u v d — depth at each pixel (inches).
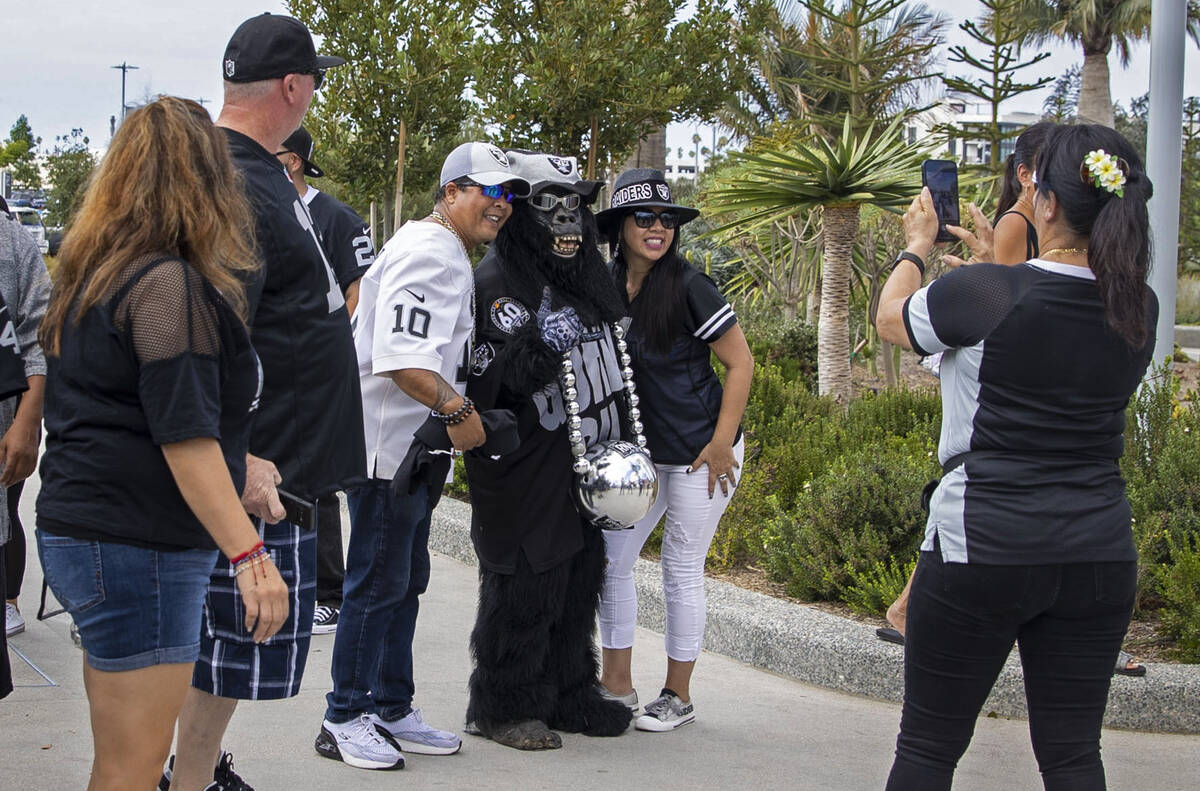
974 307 109.0
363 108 424.8
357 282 198.5
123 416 95.4
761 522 264.7
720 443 167.6
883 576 214.1
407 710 158.4
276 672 126.0
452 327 145.0
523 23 410.3
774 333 565.3
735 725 173.3
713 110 436.5
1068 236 110.7
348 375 130.6
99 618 96.2
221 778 136.9
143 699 98.7
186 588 99.5
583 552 162.7
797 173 429.1
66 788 139.3
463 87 428.8
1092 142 109.0
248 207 106.0
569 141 410.3
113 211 96.0
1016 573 107.1
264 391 123.7
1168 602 201.8
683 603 171.5
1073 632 111.0
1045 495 108.0
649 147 592.7
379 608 151.7
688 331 167.6
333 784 146.0
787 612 209.6
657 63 404.8
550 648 165.6
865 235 556.1
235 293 99.7
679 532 171.0
